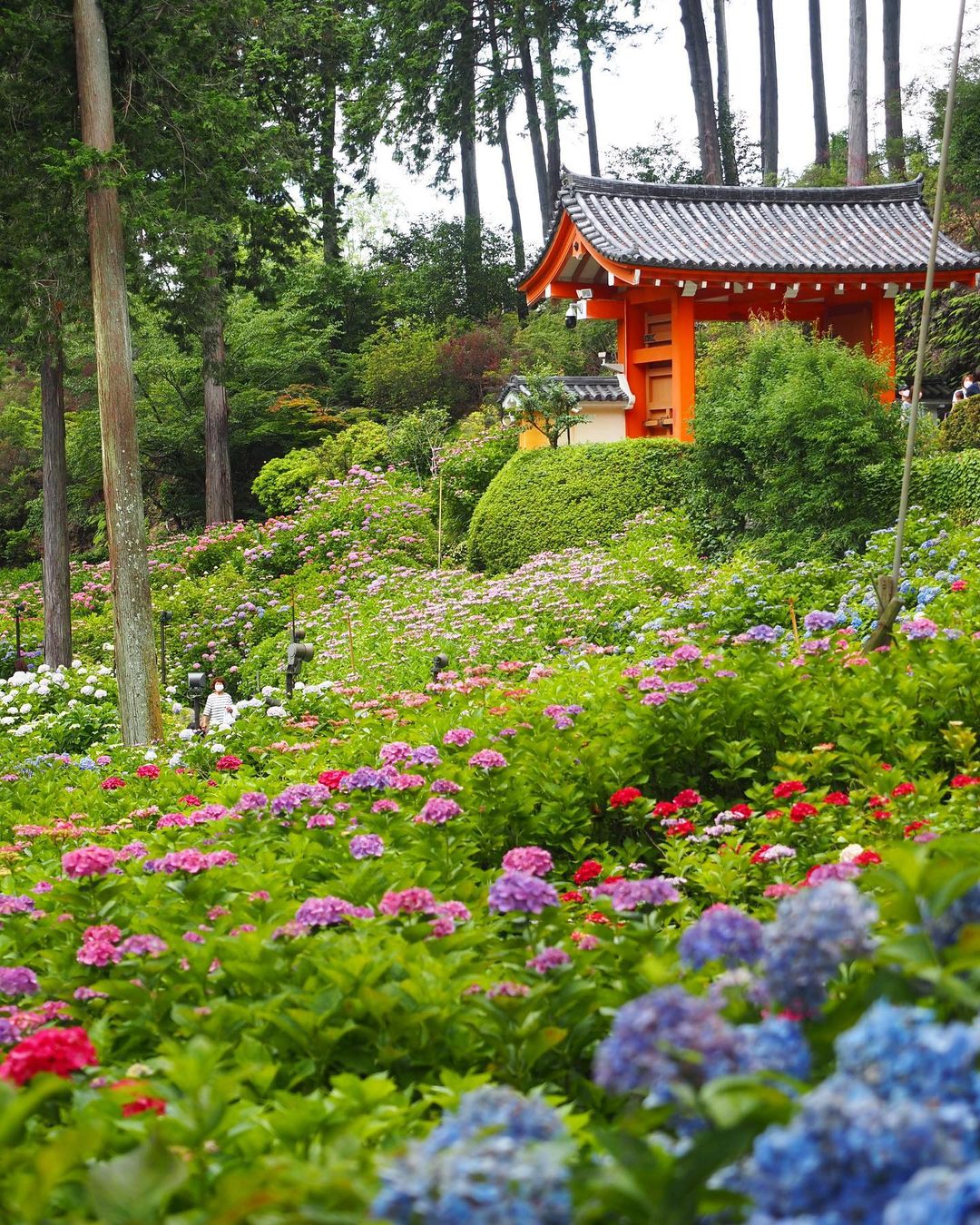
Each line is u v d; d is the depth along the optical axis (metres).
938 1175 1.58
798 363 17.11
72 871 4.89
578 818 7.00
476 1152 1.84
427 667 15.05
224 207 17.44
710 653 8.95
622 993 3.75
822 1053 2.53
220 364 26.38
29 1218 2.27
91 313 18.11
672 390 22.78
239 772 9.34
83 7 14.26
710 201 23.89
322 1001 3.82
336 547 23.73
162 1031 4.02
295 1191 2.15
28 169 15.62
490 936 4.41
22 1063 3.09
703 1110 2.07
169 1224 2.27
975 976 2.49
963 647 8.19
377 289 41.56
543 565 18.25
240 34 22.91
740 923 2.65
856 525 16.36
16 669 21.14
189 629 21.84
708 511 18.77
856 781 7.07
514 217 44.09
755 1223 1.74
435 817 5.84
